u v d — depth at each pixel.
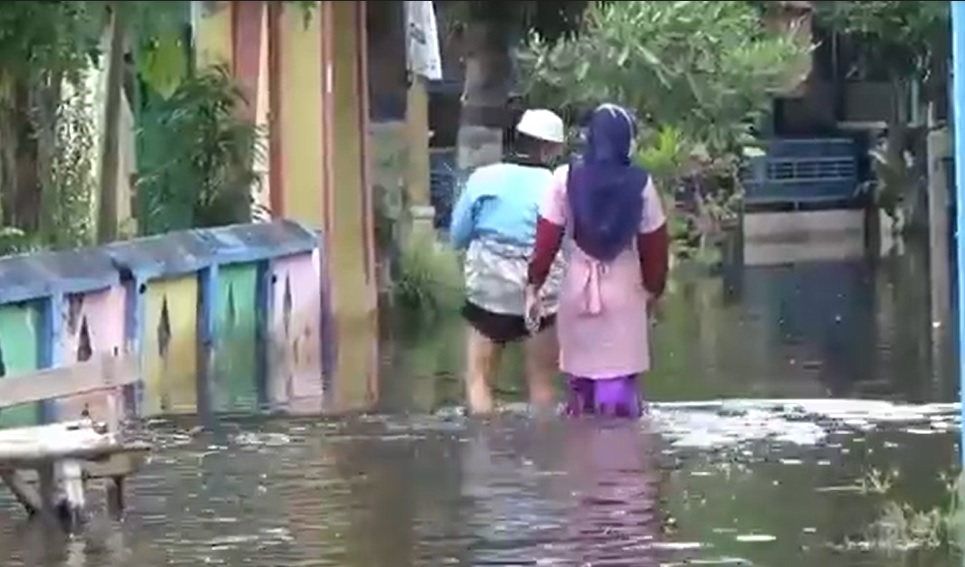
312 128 53.56
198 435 28.77
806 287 60.09
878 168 84.44
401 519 22.00
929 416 29.98
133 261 35.22
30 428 23.16
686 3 67.06
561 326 29.70
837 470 24.81
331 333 45.16
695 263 71.12
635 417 29.61
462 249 38.88
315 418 30.88
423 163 62.25
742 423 29.16
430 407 32.34
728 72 68.31
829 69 87.75
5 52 38.31
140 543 20.94
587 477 24.50
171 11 48.50
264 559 20.08
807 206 87.06
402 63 62.19
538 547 20.42
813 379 35.91
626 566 19.48
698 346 42.22
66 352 32.06
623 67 63.03
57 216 39.69
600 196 28.66
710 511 22.19
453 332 46.50
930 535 20.64
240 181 48.12
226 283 39.59
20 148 38.72
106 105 43.66
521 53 59.91
